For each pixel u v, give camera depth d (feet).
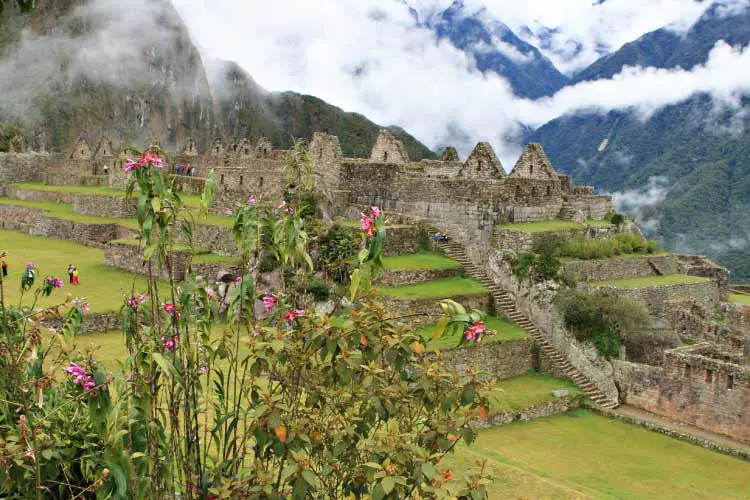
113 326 109.91
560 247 136.87
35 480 39.50
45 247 173.37
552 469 86.63
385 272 124.26
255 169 163.32
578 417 107.45
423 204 146.20
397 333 43.62
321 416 43.24
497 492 71.41
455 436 43.70
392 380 44.50
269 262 112.98
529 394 108.68
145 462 40.40
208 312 45.96
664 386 108.78
